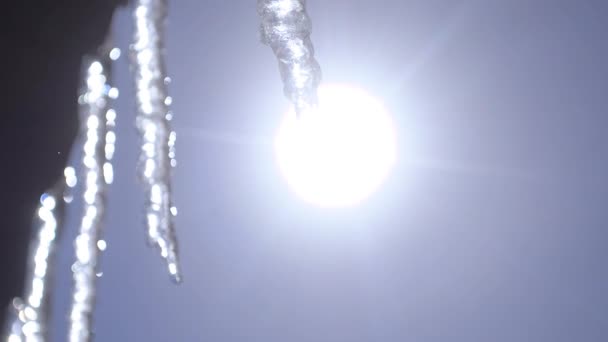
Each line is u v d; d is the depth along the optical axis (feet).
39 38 5.22
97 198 5.42
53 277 5.11
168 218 5.60
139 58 5.65
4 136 5.11
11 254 5.05
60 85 5.24
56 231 5.14
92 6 5.36
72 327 5.36
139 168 5.63
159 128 5.65
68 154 5.23
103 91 5.40
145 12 5.66
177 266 5.56
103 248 5.42
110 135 5.42
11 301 5.03
